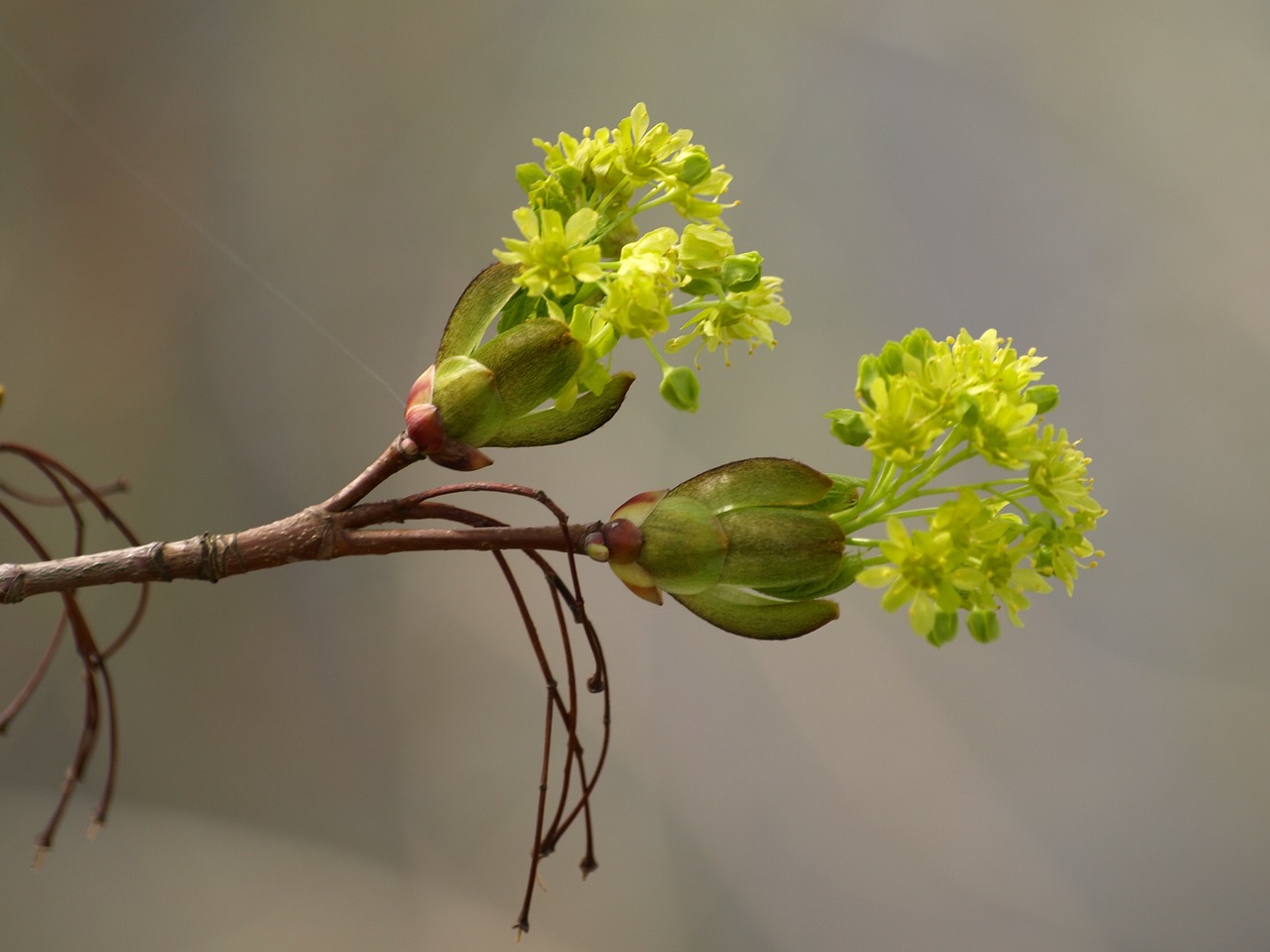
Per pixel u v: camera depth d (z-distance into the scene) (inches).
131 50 42.4
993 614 18.8
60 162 41.1
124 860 35.6
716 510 18.5
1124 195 43.3
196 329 41.4
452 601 39.8
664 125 18.8
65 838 35.4
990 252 43.2
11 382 39.0
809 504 18.5
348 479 41.1
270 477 40.8
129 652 37.3
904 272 43.3
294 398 41.6
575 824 37.9
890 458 18.3
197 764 37.0
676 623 40.0
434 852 37.5
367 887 36.8
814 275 43.0
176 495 39.9
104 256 40.8
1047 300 42.9
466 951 36.3
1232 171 42.9
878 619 40.1
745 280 18.6
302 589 39.2
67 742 36.4
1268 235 42.4
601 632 39.8
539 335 18.5
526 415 18.6
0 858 34.7
